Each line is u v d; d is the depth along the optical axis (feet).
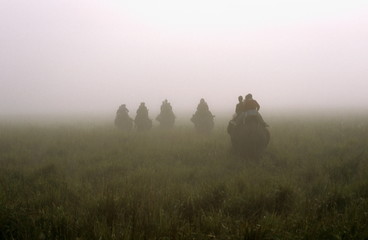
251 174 29.76
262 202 21.61
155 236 16.15
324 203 20.74
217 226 17.70
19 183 26.30
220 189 23.76
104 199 20.97
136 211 19.43
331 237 16.20
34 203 21.71
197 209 20.83
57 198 22.67
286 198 22.02
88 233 16.74
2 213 18.12
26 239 16.35
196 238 16.19
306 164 32.68
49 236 16.63
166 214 18.83
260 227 16.43
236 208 21.03
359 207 19.39
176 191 23.32
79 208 20.86
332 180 27.17
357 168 30.78
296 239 15.81
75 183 26.66
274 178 26.68
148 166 33.50
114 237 15.89
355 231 16.40
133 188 24.12
